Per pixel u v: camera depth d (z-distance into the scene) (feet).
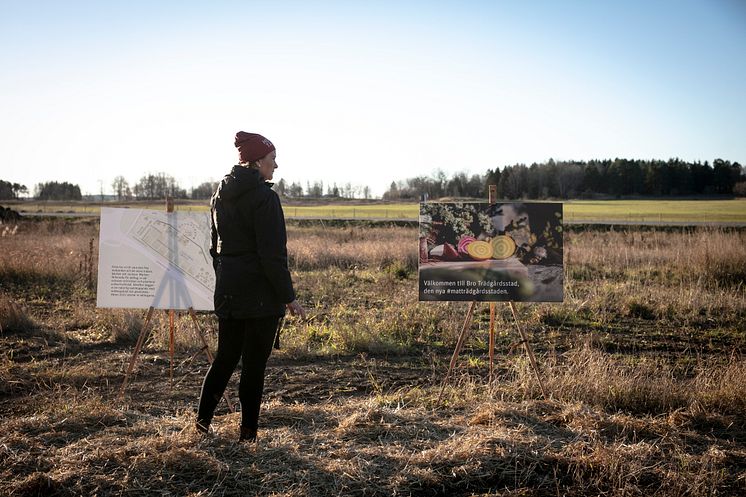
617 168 313.32
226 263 12.83
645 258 52.70
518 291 17.71
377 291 39.78
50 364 22.52
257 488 11.54
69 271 43.29
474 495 11.86
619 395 17.46
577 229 108.37
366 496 11.56
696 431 15.53
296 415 15.99
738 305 33.86
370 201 279.49
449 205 17.60
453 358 17.84
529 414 15.88
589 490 12.14
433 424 15.17
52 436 13.71
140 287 17.21
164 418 15.52
